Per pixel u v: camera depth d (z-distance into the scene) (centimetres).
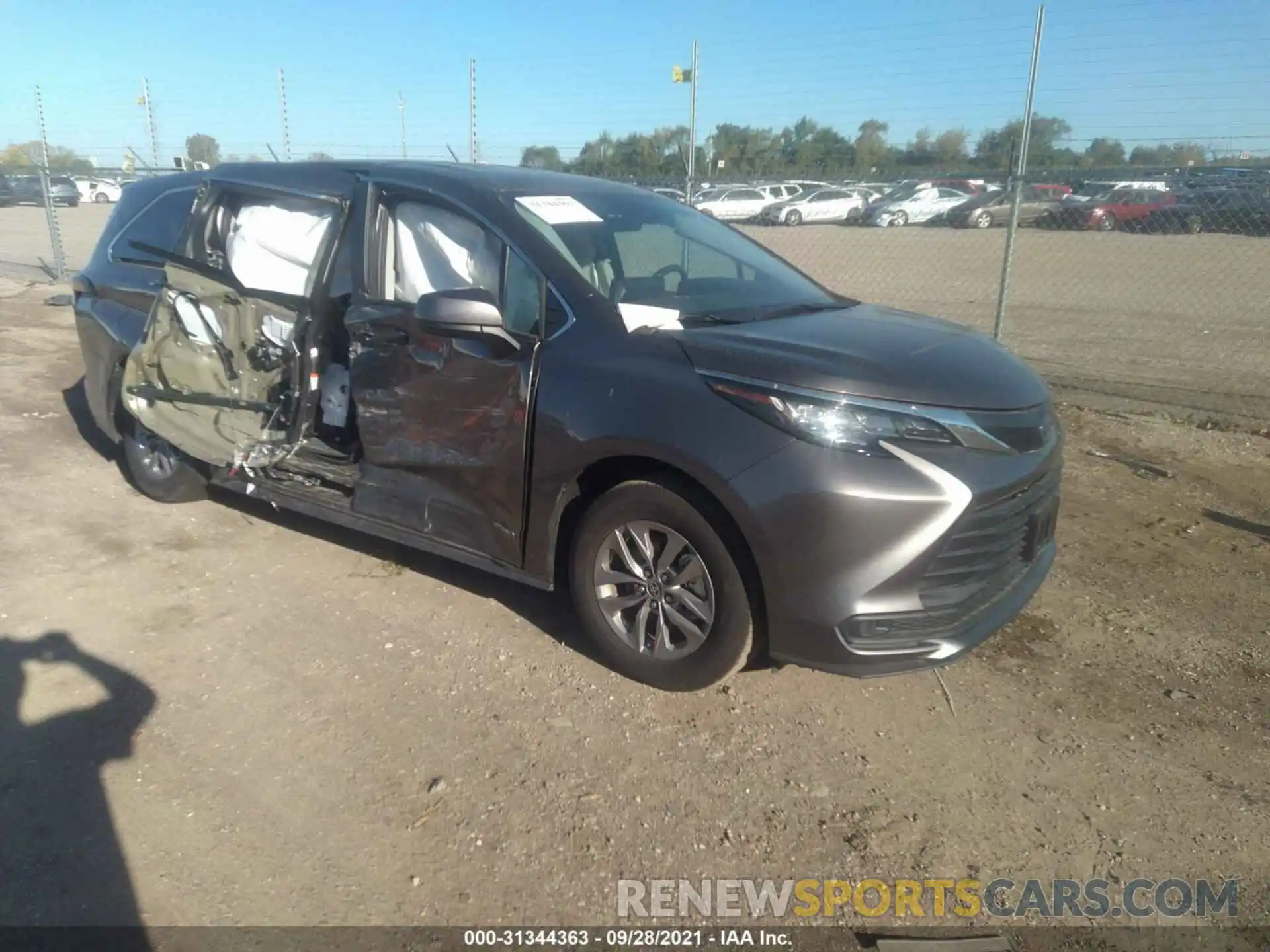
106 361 546
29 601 430
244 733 338
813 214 2248
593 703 357
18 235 2186
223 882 271
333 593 443
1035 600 446
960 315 1237
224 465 477
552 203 417
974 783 319
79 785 309
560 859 282
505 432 371
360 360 416
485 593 444
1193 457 648
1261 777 324
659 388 335
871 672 320
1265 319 1217
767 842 290
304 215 468
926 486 309
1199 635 416
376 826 294
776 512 312
